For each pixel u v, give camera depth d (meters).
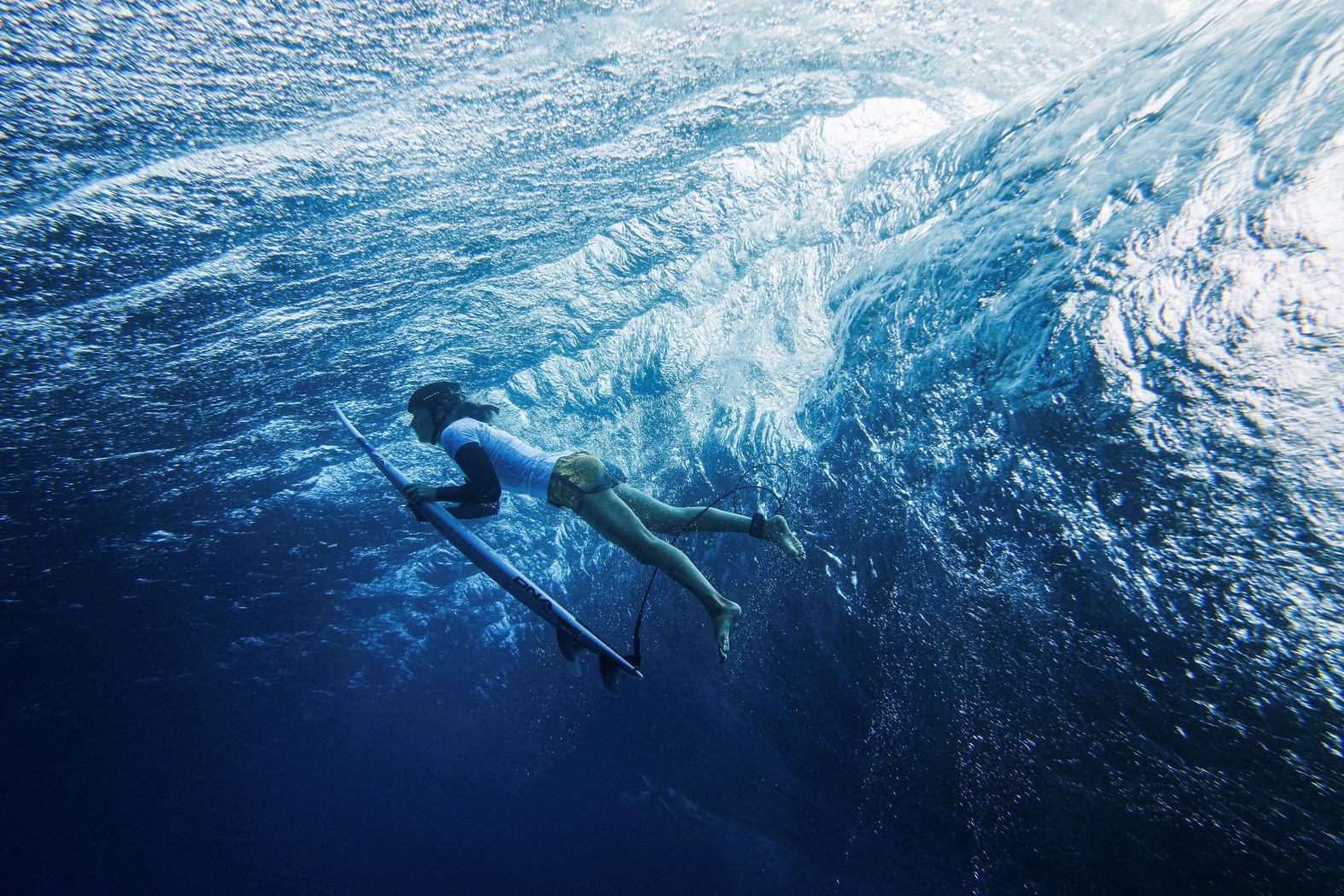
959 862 2.50
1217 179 2.07
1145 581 1.92
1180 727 1.85
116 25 3.47
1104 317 2.16
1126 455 2.01
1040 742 2.18
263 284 3.96
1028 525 2.22
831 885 3.11
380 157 3.94
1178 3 4.00
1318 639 1.62
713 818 3.78
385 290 4.11
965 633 2.36
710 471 3.47
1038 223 2.53
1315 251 1.79
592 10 4.04
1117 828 2.02
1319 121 1.92
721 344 3.68
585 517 2.52
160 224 3.73
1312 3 2.11
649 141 4.10
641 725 3.98
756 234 3.78
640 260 4.02
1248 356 1.83
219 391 4.09
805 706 2.97
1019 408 2.32
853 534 2.79
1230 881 1.79
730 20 4.16
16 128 3.44
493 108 4.07
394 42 3.90
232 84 3.70
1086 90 2.79
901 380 2.78
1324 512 1.65
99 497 4.13
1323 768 1.61
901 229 3.19
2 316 3.63
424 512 2.65
